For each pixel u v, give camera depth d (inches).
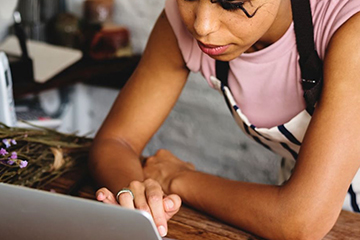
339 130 39.7
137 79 53.6
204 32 37.0
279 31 43.4
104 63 103.7
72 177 52.0
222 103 103.2
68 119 115.3
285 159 61.3
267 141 51.6
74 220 31.3
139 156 55.6
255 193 43.5
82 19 110.0
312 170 40.5
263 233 42.7
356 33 39.4
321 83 42.7
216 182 46.7
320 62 42.9
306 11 41.9
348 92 39.5
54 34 109.6
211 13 36.6
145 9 109.0
